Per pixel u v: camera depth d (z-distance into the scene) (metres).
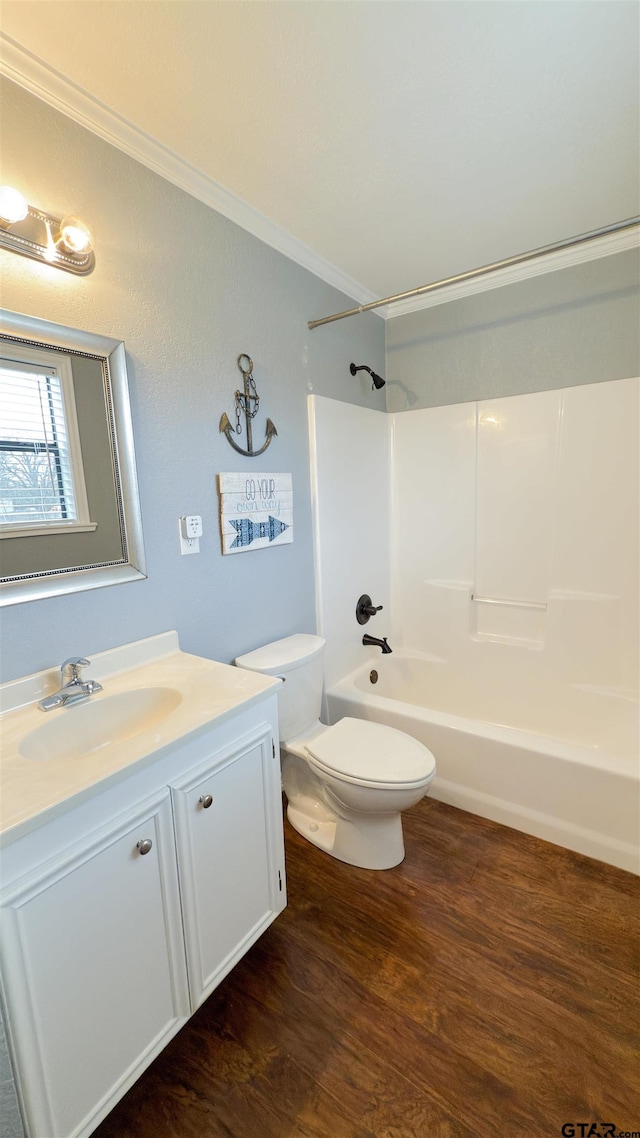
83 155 1.24
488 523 2.48
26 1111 0.81
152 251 1.43
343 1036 1.17
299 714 1.86
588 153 1.47
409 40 1.10
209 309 1.62
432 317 2.53
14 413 1.14
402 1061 1.11
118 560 1.38
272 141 1.39
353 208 1.73
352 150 1.44
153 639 1.49
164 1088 1.08
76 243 1.18
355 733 1.77
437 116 1.31
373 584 2.67
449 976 1.30
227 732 1.18
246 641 1.87
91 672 1.33
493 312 2.35
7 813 0.77
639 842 1.62
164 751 0.99
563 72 1.19
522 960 1.34
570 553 2.27
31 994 0.79
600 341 2.11
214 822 1.15
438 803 2.04
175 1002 1.07
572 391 2.18
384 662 2.70
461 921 1.47
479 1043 1.14
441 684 2.66
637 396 2.04
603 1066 1.08
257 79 1.18
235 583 1.80
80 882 0.86
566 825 1.75
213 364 1.65
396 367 2.67
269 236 1.84
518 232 1.92
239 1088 1.07
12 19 1.02
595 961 1.33
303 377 2.09
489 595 2.53
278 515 1.97
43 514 1.20
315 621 2.27
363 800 1.56
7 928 0.76
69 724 1.17
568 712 2.31
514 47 1.12
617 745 2.16
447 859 1.72
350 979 1.30
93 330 1.29
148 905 1.00
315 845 1.82
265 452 1.90
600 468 2.15
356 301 2.42
